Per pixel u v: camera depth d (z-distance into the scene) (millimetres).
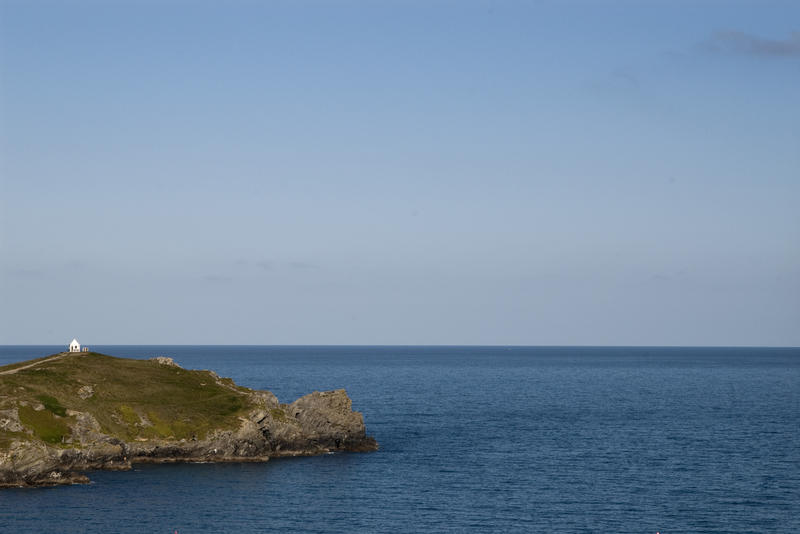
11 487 103250
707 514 94125
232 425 129125
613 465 124938
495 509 96312
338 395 142875
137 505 96125
